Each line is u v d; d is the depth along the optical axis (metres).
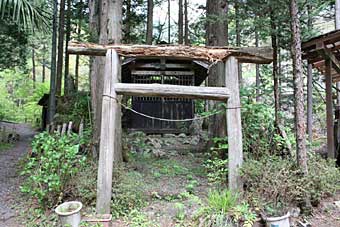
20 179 5.84
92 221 3.70
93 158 5.70
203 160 6.91
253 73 15.98
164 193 4.78
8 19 7.51
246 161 4.59
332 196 4.66
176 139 9.43
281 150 5.56
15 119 21.28
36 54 25.22
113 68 4.28
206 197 4.53
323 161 5.29
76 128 8.16
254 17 6.75
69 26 13.78
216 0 6.93
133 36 13.12
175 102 10.75
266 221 3.71
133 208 4.25
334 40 5.89
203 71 10.60
